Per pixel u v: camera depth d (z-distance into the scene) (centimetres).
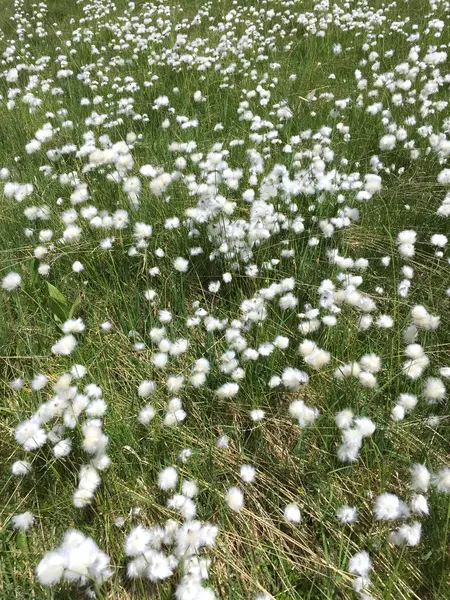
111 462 78
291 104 201
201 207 125
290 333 101
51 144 187
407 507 65
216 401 91
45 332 108
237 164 160
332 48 260
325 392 87
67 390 81
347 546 67
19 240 136
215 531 68
